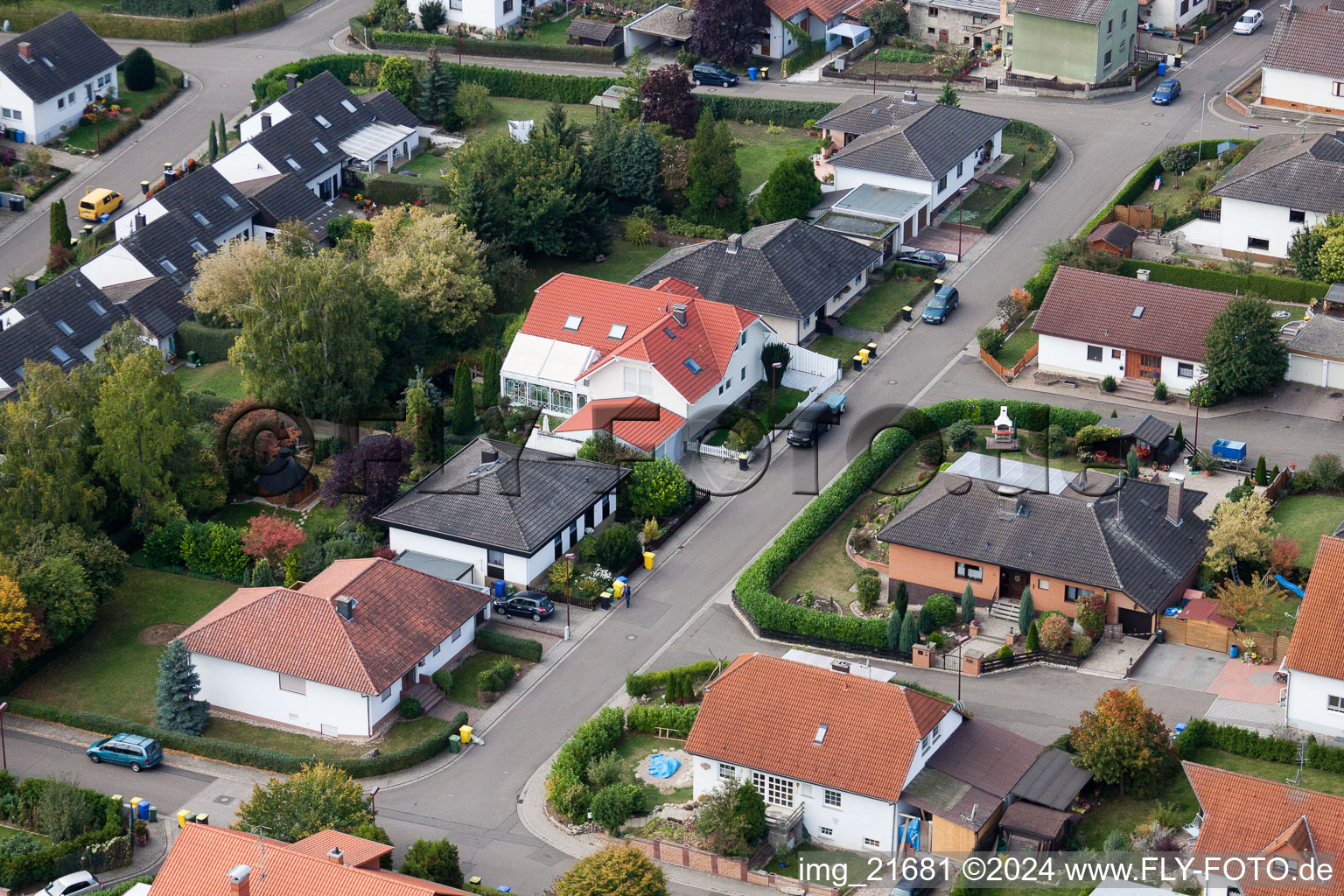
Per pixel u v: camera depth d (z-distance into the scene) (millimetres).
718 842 180375
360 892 159250
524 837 188000
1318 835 164625
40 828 191250
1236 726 190875
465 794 195250
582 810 188625
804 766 182875
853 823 182500
